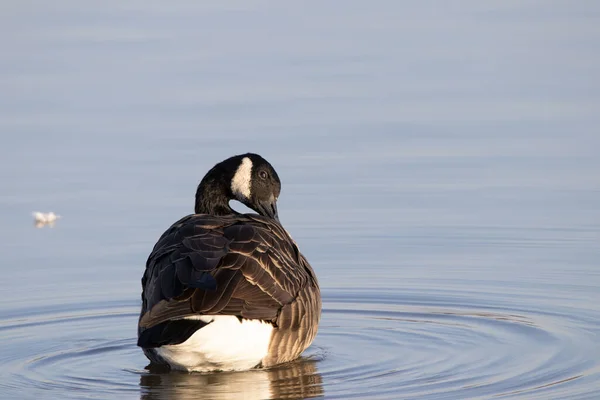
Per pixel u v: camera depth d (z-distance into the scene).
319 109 23.52
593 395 10.47
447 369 11.54
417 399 10.48
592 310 13.59
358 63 27.81
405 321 13.61
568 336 12.67
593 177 19.03
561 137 21.27
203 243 11.01
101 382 11.37
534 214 17.45
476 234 16.78
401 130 21.97
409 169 19.75
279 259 11.28
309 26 32.59
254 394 10.84
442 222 17.31
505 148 20.70
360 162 20.16
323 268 15.64
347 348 12.54
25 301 14.52
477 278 15.02
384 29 32.09
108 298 14.65
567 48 29.17
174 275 10.65
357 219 17.56
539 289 14.48
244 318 10.56
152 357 11.50
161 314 10.22
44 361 12.19
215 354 10.68
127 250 16.56
